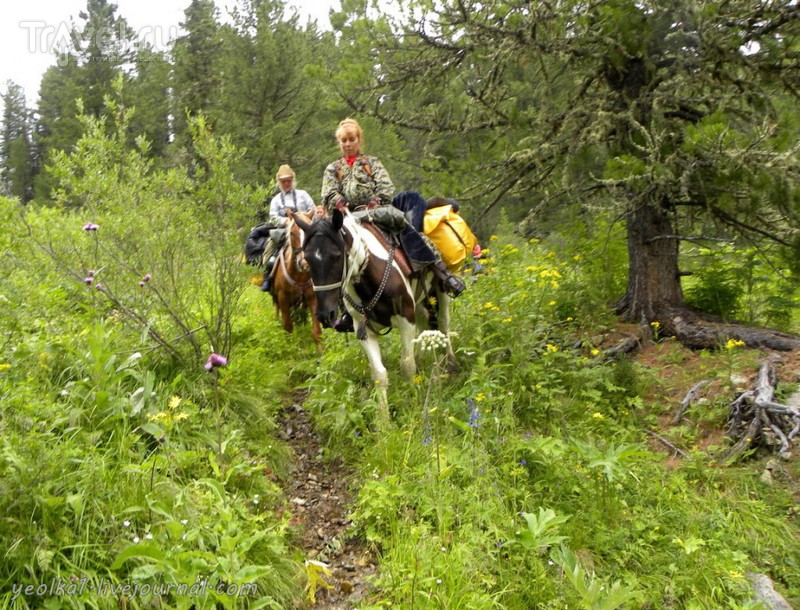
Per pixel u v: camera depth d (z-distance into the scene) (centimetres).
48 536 376
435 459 538
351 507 535
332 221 589
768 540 486
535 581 429
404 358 658
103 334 529
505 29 768
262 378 701
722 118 684
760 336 728
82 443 456
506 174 880
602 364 718
